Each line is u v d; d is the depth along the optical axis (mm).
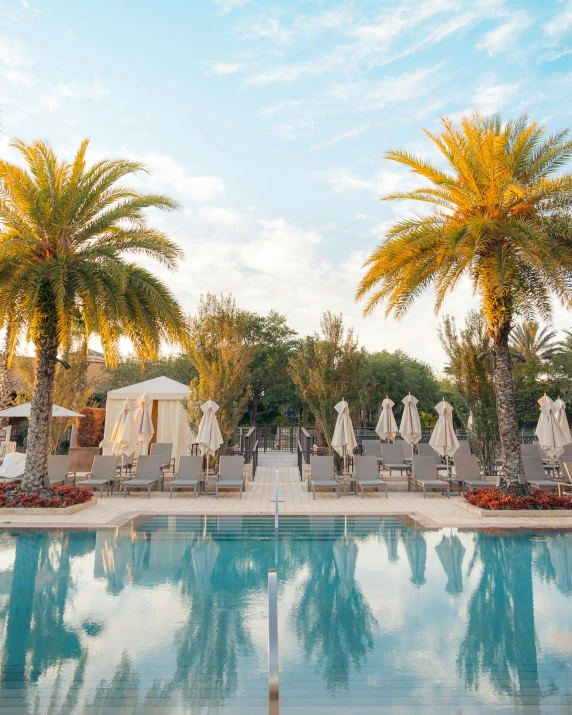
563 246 10461
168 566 7176
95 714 3465
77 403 18516
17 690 3803
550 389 30328
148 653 4465
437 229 11289
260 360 34406
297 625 5109
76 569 6977
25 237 10297
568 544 8453
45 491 10820
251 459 18766
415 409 15820
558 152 10898
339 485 12766
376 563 7379
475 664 4270
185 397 17016
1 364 18297
